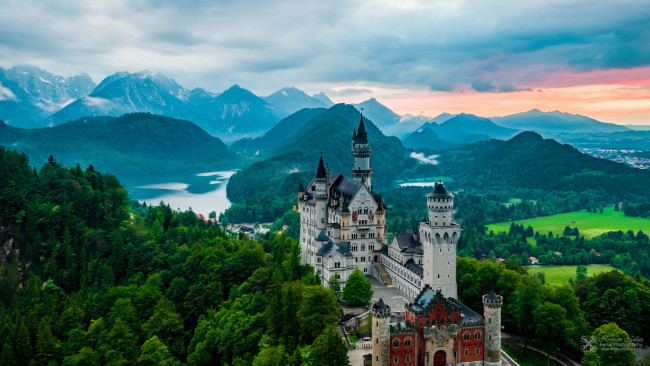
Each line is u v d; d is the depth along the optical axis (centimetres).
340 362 13812
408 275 19612
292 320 16425
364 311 18125
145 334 19050
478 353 15288
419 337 14825
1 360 17662
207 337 17888
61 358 18388
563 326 16412
